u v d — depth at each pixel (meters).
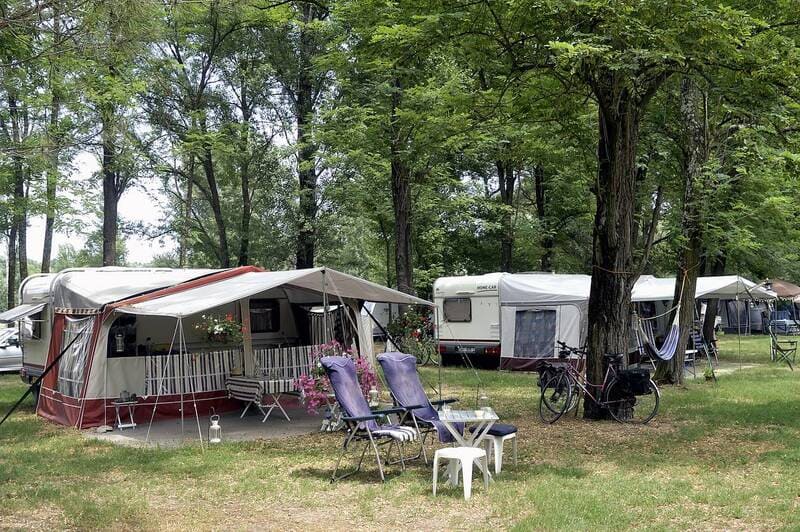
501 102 11.70
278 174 24.75
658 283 19.72
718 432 9.60
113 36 6.93
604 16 8.74
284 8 18.83
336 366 7.69
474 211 27.59
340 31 16.17
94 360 10.88
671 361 14.88
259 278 11.09
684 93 13.84
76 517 5.97
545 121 11.91
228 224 28.36
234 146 23.22
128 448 9.16
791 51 8.82
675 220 17.80
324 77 23.16
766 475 7.16
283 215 24.97
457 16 9.45
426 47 10.69
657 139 15.12
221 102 23.64
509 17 9.75
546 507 5.98
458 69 16.23
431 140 12.34
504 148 14.55
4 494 6.77
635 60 8.67
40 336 13.57
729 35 8.57
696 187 13.73
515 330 18.36
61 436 10.18
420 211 24.19
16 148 7.87
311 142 20.53
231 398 12.17
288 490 6.90
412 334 18.11
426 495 6.57
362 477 7.38
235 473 7.68
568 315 17.33
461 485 6.86
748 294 20.36
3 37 7.79
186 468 7.89
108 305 10.64
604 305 10.76
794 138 10.55
